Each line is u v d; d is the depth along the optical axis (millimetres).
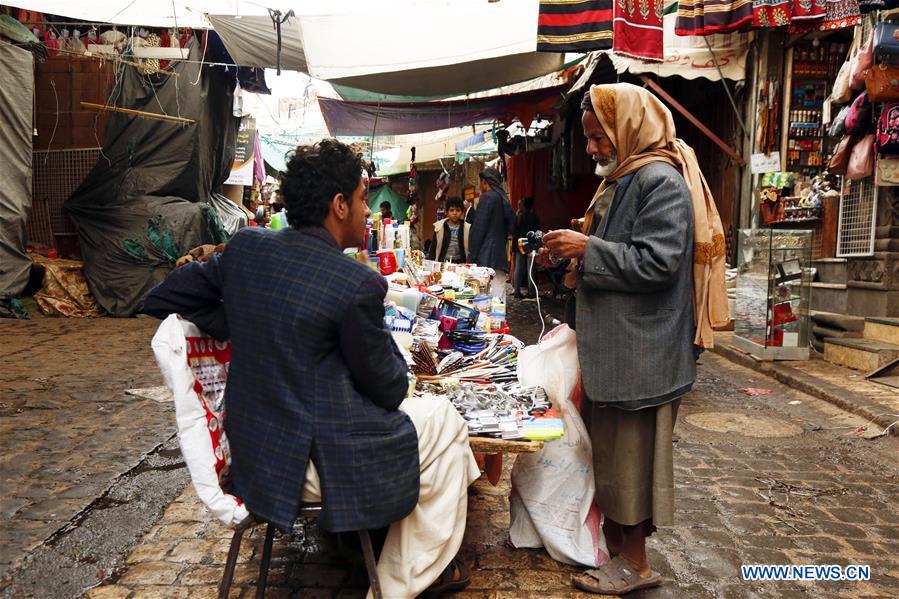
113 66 10148
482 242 8750
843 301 7684
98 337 8023
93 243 9922
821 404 5566
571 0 7738
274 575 2664
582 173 14078
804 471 4039
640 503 2496
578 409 2934
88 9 8602
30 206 9281
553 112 13102
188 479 3633
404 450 2119
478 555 2881
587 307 2502
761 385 6316
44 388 5480
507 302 12766
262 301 2027
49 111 10320
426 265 5562
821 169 8953
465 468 2420
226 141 11938
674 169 2475
